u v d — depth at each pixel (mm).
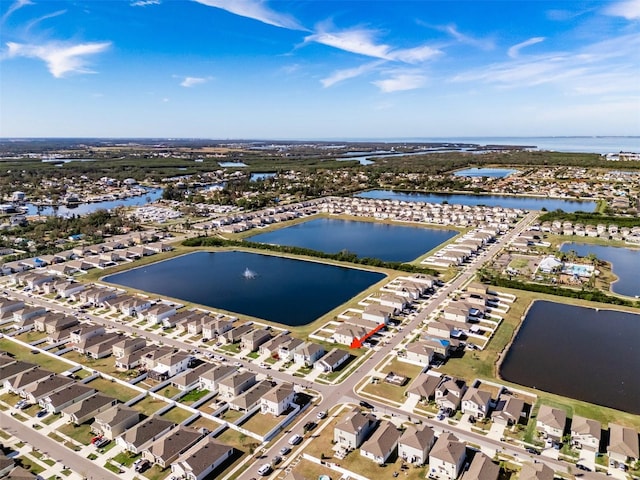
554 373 118688
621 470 82000
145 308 162375
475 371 118062
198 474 79750
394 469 83312
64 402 103312
